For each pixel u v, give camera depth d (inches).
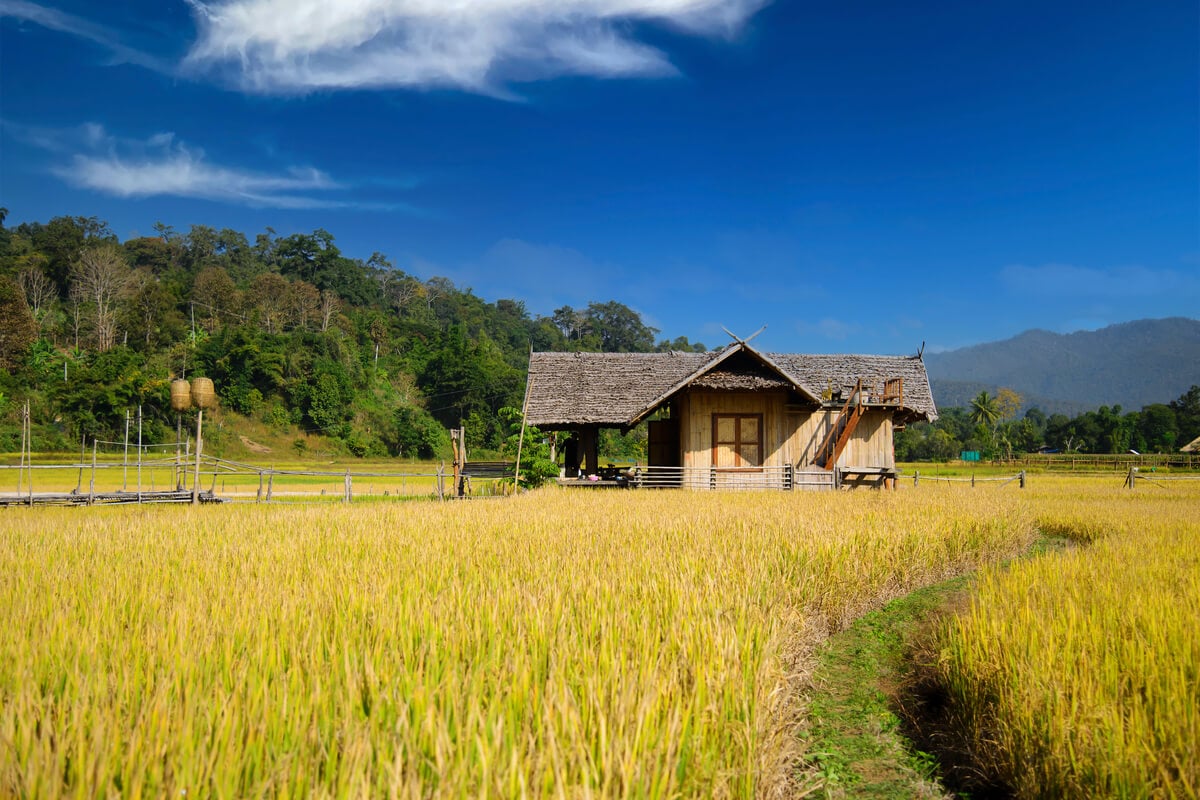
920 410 943.7
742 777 122.4
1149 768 128.6
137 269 4591.5
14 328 2984.7
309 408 3225.9
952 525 428.8
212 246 5334.6
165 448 2564.0
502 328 5782.5
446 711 117.6
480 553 301.3
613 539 344.2
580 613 185.9
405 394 3732.8
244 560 283.0
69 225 4562.0
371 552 305.0
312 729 110.9
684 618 177.8
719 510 507.5
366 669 130.8
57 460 2015.3
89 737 108.7
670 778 108.7
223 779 97.3
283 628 159.2
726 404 900.6
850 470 896.3
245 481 1672.0
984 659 188.2
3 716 112.4
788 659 193.8
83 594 212.7
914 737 193.3
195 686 127.0
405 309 5369.1
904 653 261.3
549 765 102.4
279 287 4301.2
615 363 1007.6
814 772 166.4
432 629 161.5
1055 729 144.3
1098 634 184.7
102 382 2728.8
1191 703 144.4
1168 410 3959.2
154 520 473.7
